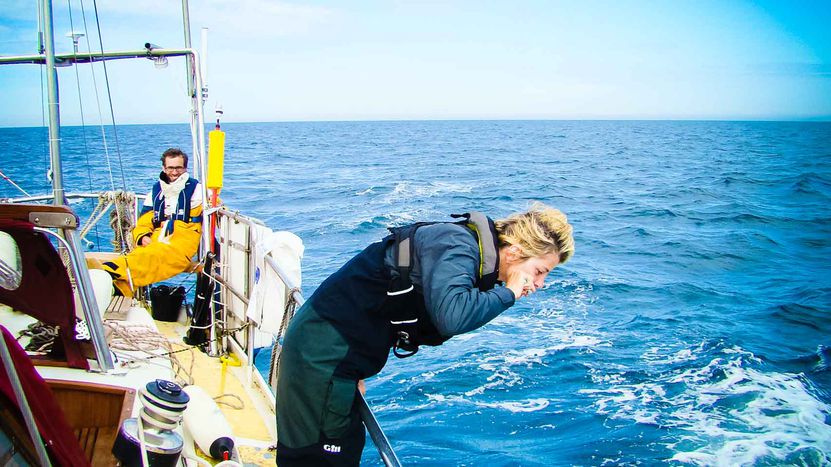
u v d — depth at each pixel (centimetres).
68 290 317
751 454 1059
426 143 13362
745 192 5294
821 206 4519
